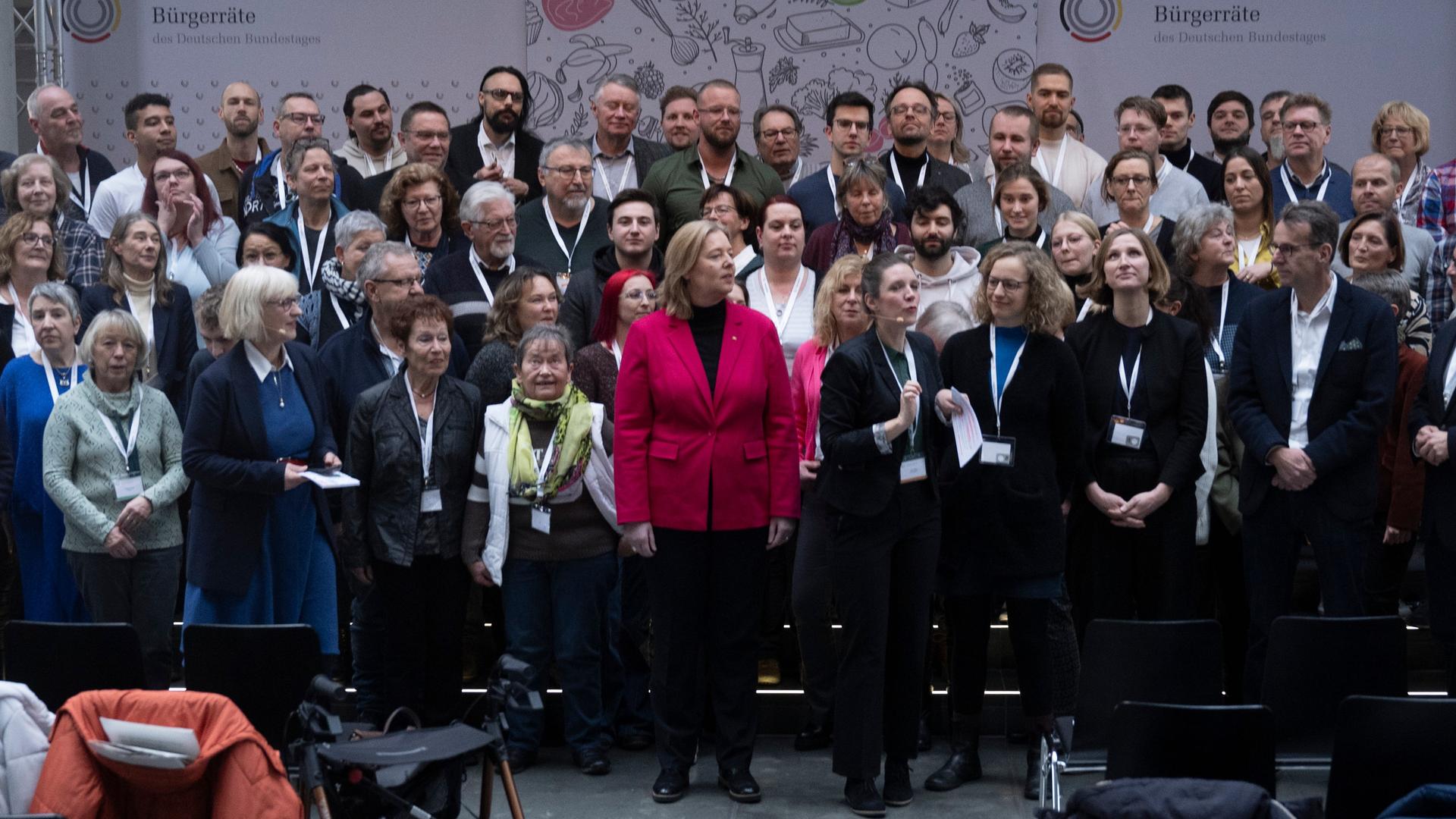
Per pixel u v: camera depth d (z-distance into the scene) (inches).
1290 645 306.3
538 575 382.0
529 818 348.2
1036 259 355.6
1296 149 521.0
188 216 466.6
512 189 504.7
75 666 307.9
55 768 252.4
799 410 388.8
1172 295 396.5
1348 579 372.2
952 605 369.4
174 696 255.9
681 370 350.9
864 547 343.6
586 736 385.4
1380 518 436.8
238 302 366.0
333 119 645.9
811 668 388.8
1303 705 308.7
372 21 644.7
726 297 359.9
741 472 351.9
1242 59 636.1
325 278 437.7
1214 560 410.6
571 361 381.7
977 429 347.3
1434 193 522.0
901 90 503.2
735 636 359.6
